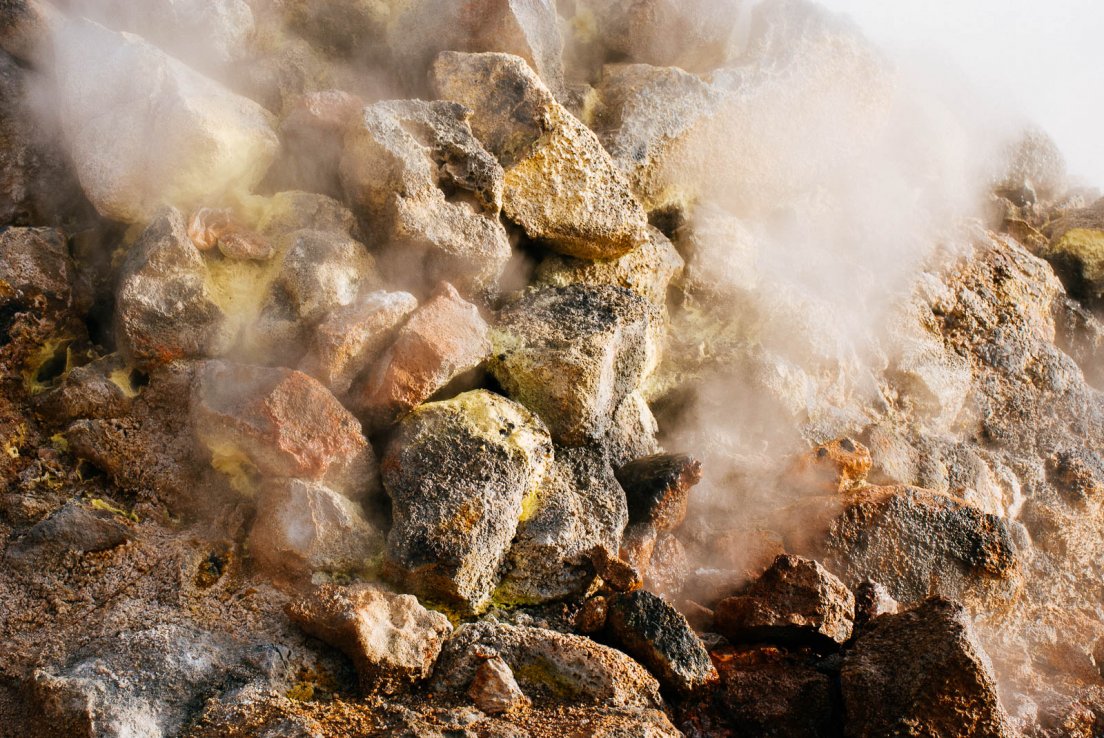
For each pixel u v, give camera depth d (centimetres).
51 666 219
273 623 229
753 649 246
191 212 255
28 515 240
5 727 214
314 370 245
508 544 244
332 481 240
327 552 234
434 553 234
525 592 244
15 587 231
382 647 221
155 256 248
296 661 224
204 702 216
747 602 246
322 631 223
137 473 246
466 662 224
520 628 231
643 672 229
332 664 225
